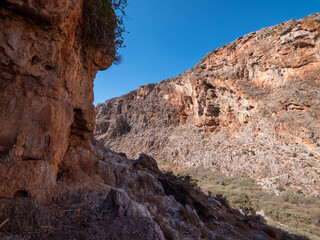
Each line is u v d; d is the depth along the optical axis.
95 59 5.32
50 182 3.34
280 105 34.03
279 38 36.78
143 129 71.38
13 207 2.46
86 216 3.01
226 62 47.53
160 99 72.38
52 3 2.96
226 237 6.30
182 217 5.89
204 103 51.19
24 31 2.93
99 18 4.47
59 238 2.32
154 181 7.88
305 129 29.36
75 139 5.34
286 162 28.95
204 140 48.78
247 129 39.69
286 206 18.77
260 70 40.06
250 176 31.92
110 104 93.94
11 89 2.89
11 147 2.76
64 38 3.57
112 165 6.74
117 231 2.83
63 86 3.95
